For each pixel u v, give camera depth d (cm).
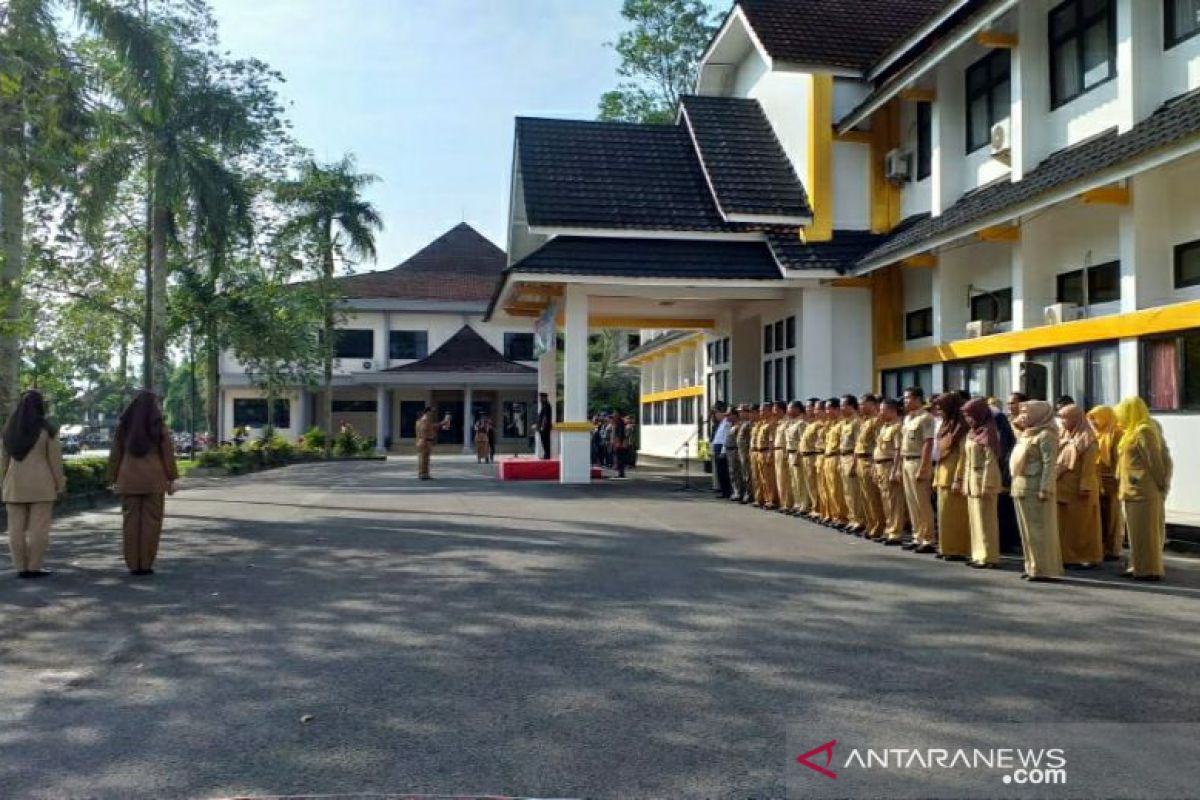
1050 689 593
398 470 3070
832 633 736
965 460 1070
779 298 2223
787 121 2259
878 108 1977
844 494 1356
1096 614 804
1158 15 1336
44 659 683
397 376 4794
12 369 1634
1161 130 1156
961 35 1568
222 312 3145
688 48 3497
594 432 3130
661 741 510
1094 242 1468
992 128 1686
